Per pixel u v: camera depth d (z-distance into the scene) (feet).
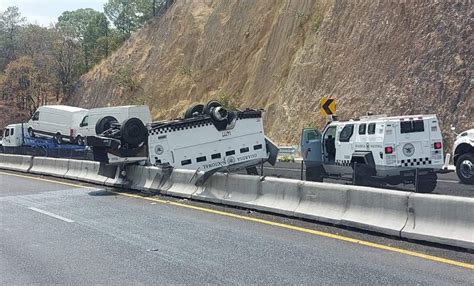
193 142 55.36
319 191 34.76
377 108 95.96
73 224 36.50
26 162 82.02
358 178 41.34
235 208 40.83
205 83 158.51
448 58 89.15
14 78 236.63
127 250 28.60
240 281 22.62
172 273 24.09
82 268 25.30
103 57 245.04
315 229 32.40
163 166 51.72
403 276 22.53
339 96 104.68
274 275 23.32
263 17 149.28
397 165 45.78
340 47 110.22
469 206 26.32
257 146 57.26
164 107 167.84
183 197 47.01
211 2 180.96
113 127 58.54
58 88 242.78
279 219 35.86
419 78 91.81
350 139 49.55
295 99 115.75
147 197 48.93
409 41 95.91
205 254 27.32
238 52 152.87
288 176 51.29
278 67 131.44
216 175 44.34
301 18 129.70
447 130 84.53
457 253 25.80
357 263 24.76
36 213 41.50
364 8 107.86
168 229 33.88
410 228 28.53
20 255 28.07
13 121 234.58
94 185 60.44
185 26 179.22
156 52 186.50
